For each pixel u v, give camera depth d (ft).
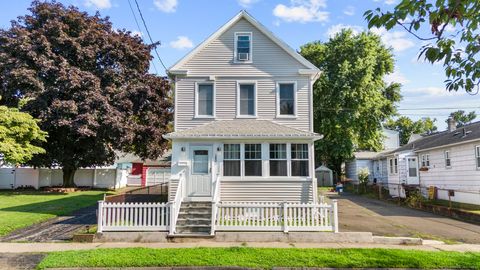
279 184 54.34
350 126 117.70
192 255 31.12
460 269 28.76
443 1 14.66
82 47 88.48
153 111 93.71
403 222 53.88
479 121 84.94
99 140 87.61
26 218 50.37
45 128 83.30
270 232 39.73
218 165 54.60
